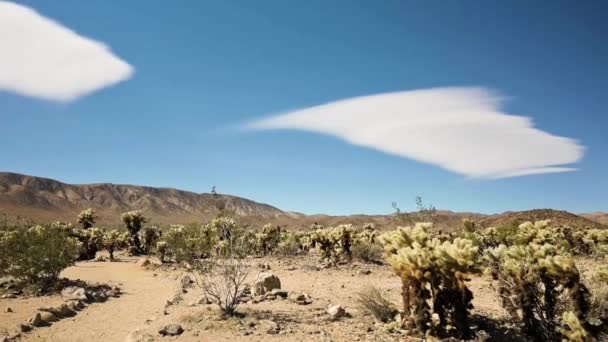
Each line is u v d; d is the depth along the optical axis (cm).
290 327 912
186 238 1403
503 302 905
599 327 729
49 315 1153
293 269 2136
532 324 823
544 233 1303
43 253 1605
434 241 870
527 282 831
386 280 1750
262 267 2158
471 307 833
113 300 1484
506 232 2022
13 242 1667
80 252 3033
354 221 11056
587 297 757
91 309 1318
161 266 2417
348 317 1013
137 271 2347
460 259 795
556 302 832
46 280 1655
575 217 5281
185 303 1275
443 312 838
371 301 1012
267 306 1148
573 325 743
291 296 1278
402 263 863
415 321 845
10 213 12656
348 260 2402
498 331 872
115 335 1011
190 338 852
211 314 1023
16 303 1341
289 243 3175
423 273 838
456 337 818
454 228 3256
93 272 2317
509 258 860
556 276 776
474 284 1565
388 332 871
